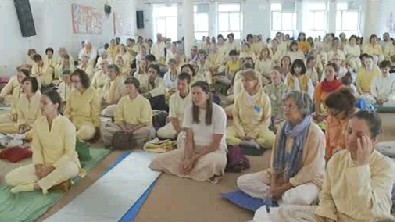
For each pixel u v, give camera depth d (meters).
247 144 4.30
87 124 4.68
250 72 4.34
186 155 3.53
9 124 4.79
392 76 6.09
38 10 9.06
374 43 10.22
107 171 3.66
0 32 7.87
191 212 2.82
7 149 4.12
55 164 3.18
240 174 3.59
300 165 2.78
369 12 11.14
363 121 1.78
